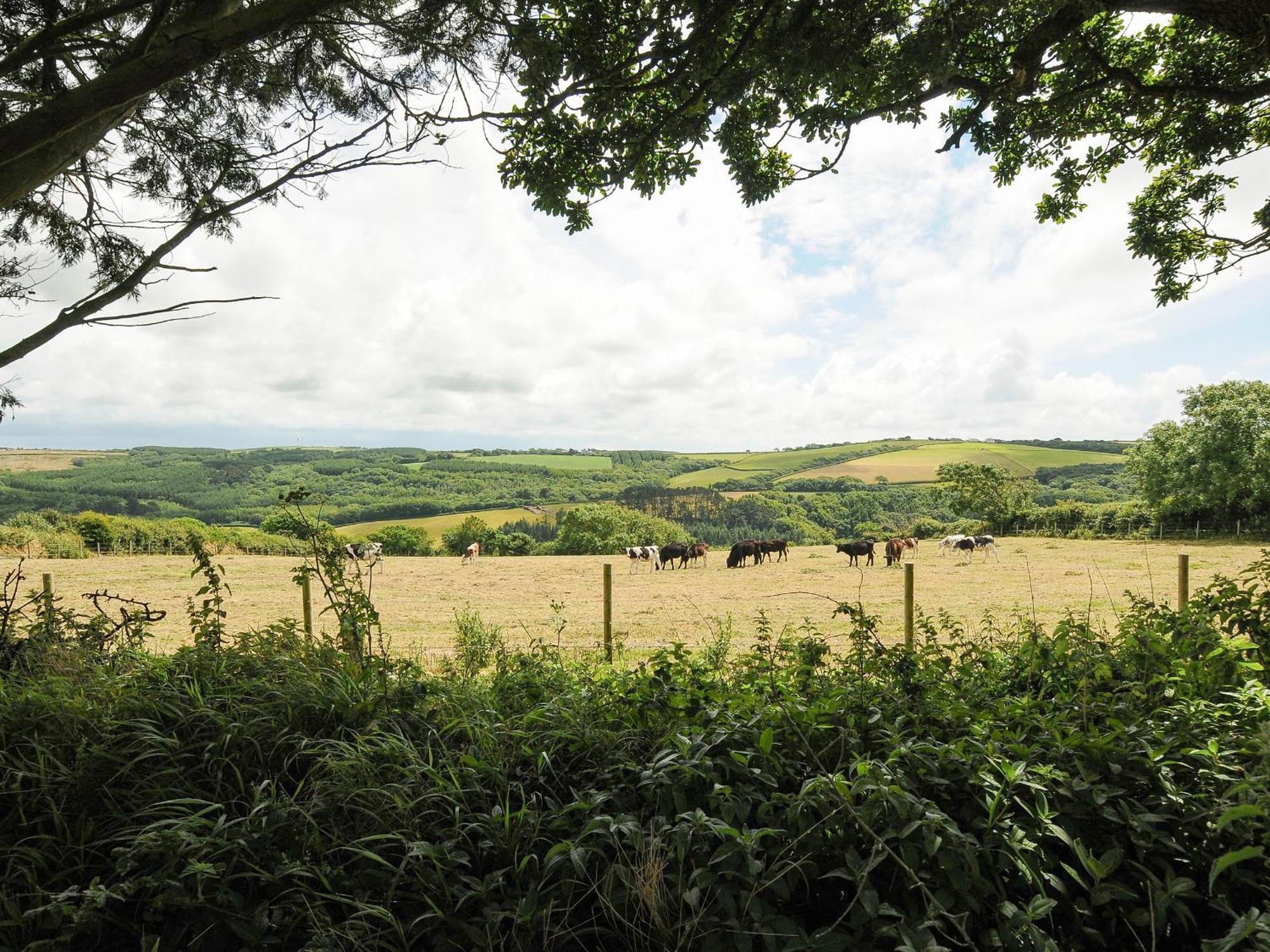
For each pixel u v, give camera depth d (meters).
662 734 3.70
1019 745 3.15
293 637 5.23
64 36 3.68
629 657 11.51
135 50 3.48
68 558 40.56
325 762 3.32
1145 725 3.41
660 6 5.15
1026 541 51.59
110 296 4.68
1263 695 3.73
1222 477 46.59
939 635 12.05
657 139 6.55
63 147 4.13
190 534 5.60
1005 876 2.64
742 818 2.70
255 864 2.72
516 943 2.46
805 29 4.97
